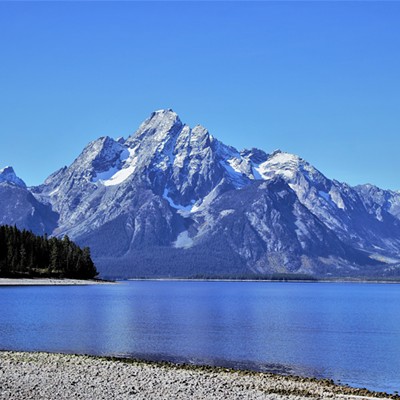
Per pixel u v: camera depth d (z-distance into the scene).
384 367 79.94
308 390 60.09
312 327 132.62
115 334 108.81
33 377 60.06
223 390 57.44
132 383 58.66
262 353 90.56
